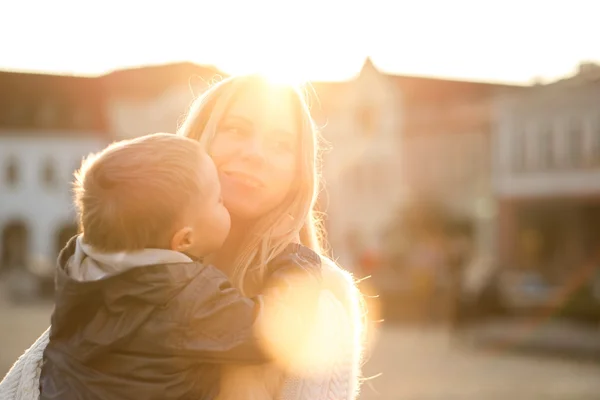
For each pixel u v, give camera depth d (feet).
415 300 88.12
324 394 6.82
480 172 175.63
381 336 77.36
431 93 197.26
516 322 78.13
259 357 6.59
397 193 189.57
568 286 90.58
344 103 198.49
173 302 6.59
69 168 223.92
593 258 153.48
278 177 7.55
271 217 7.60
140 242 6.65
